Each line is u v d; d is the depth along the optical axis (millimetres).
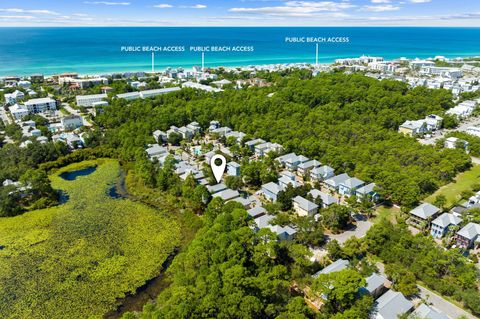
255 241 78875
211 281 66625
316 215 100750
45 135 166125
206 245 77375
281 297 66625
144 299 75125
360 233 95188
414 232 95438
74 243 93000
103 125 188500
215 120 184125
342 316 60375
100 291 76875
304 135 153625
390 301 65625
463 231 87625
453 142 149375
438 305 69938
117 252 89625
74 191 121500
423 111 187750
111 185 126875
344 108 182000
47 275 81250
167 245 92688
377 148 137750
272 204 101625
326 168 125562
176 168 128750
